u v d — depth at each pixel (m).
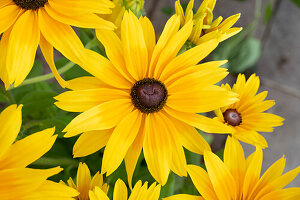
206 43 0.33
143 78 0.34
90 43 0.36
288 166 0.68
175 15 0.33
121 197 0.32
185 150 0.40
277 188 0.33
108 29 0.32
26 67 0.32
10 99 0.39
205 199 0.32
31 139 0.29
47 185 0.29
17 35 0.33
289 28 0.74
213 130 0.33
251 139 0.38
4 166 0.29
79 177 0.33
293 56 0.73
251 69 0.71
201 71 0.33
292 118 0.70
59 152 0.42
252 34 0.72
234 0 0.72
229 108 0.39
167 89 0.34
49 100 0.41
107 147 0.32
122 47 0.33
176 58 0.33
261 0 0.74
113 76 0.33
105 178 0.40
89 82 0.33
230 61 0.66
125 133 0.33
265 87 0.71
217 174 0.32
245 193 0.33
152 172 0.33
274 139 0.69
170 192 0.37
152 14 0.68
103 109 0.32
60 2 0.33
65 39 0.33
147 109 0.34
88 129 0.32
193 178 0.32
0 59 0.33
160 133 0.33
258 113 0.39
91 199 0.30
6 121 0.29
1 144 0.29
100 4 0.32
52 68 0.33
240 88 0.39
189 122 0.33
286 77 0.72
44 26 0.33
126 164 0.33
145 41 0.34
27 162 0.29
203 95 0.33
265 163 0.67
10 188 0.29
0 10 0.33
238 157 0.33
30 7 0.33
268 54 0.72
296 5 0.69
